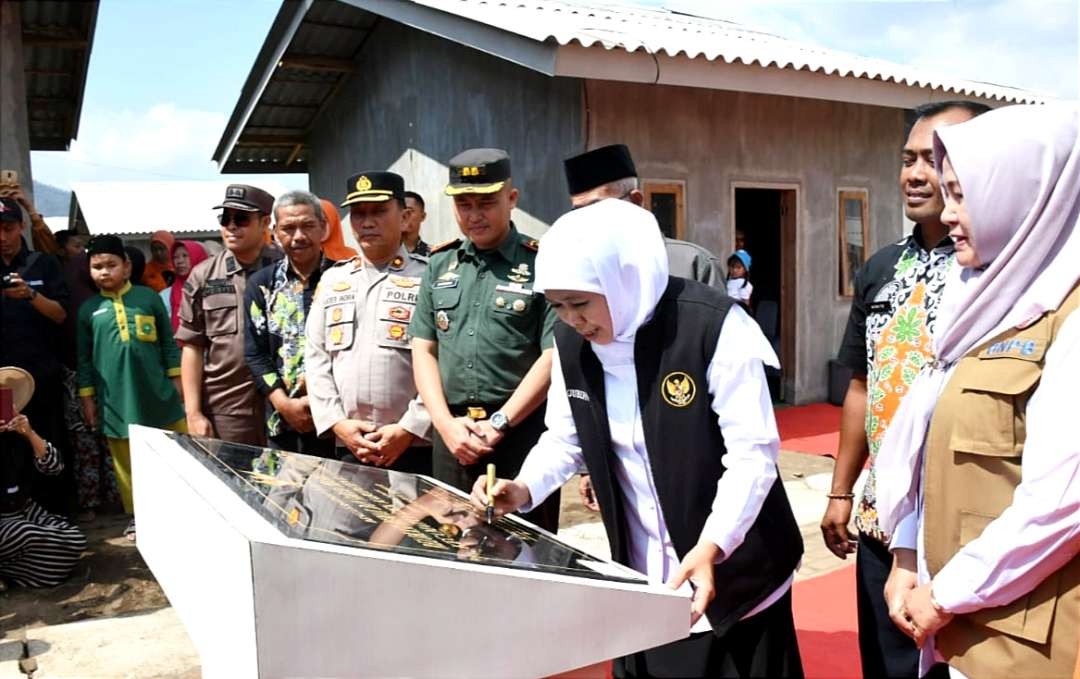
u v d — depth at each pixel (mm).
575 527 4766
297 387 3619
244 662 1187
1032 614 1461
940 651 1626
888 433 1819
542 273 1761
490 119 7754
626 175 2781
